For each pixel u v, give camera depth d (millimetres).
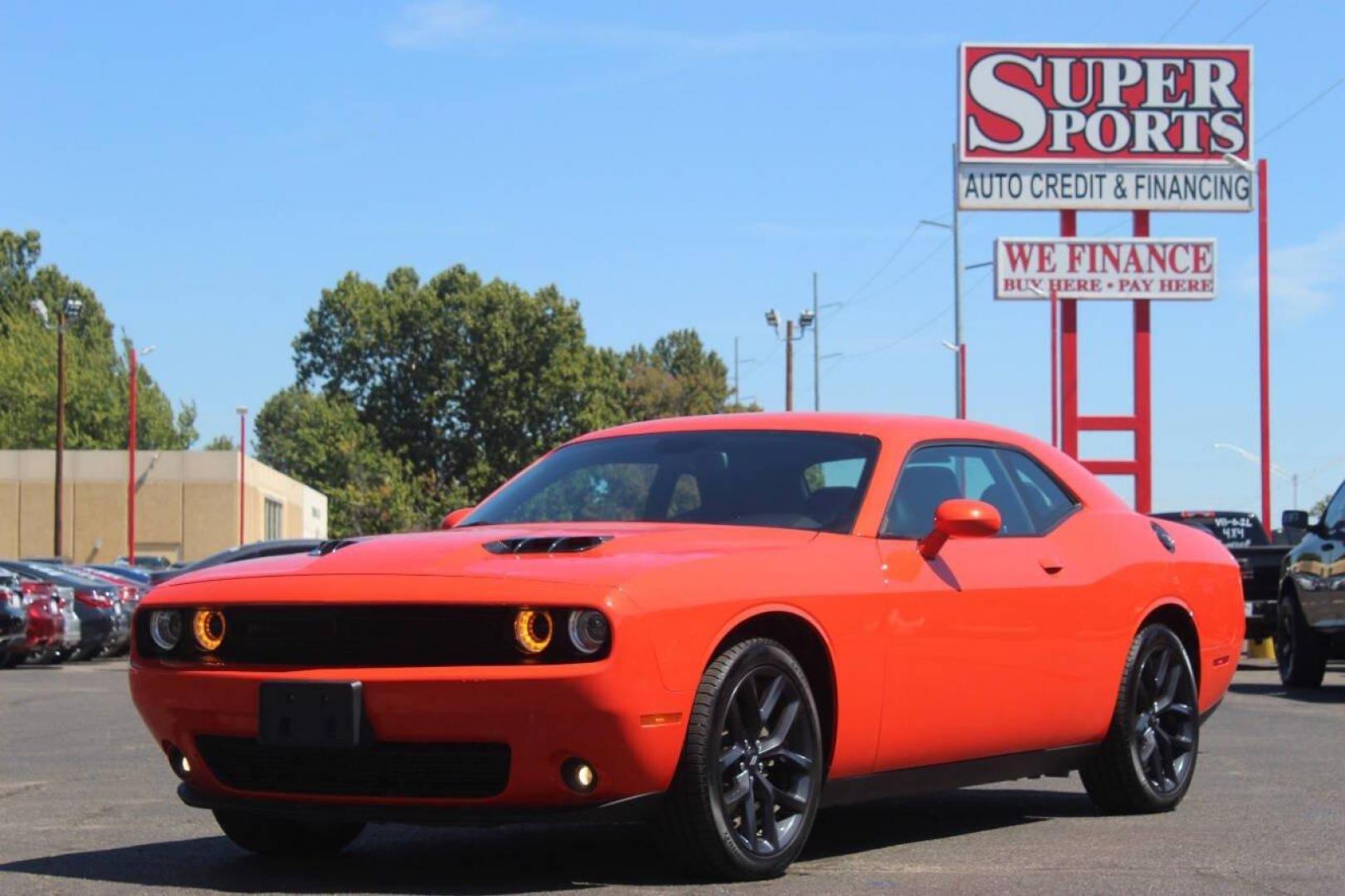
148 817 7398
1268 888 5500
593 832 6789
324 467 101938
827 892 5348
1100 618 7031
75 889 5539
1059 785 8539
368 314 105188
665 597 5219
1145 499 42125
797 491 6230
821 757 5750
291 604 5379
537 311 104625
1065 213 42594
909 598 6059
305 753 5387
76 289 107188
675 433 6750
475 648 5191
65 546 69562
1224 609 7984
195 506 69938
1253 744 10555
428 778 5301
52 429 94750
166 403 104562
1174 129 41938
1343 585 15305
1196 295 42344
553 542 5547
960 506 6152
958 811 7504
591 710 5055
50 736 11891
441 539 5816
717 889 5383
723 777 5398
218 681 5449
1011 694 6531
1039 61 41906
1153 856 6152
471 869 5875
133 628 5793
